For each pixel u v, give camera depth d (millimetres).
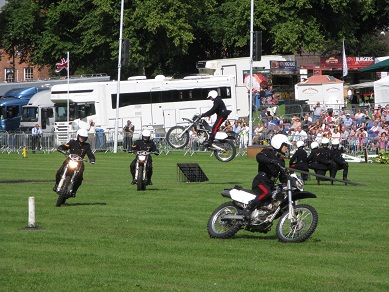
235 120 83125
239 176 54781
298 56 161750
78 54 127625
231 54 141125
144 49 121625
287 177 26109
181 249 25109
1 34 135750
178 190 44375
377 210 35688
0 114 106438
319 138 73250
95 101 93062
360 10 131750
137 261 23031
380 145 72438
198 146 78125
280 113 93688
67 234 28141
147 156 44188
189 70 139875
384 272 21734
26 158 77438
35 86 113000
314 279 20750
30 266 22141
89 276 20828
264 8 121938
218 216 27344
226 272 21562
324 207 36781
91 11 123500
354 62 129625
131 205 37188
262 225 26406
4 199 39469
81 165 36781
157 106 92938
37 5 133125
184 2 119562
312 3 127812
